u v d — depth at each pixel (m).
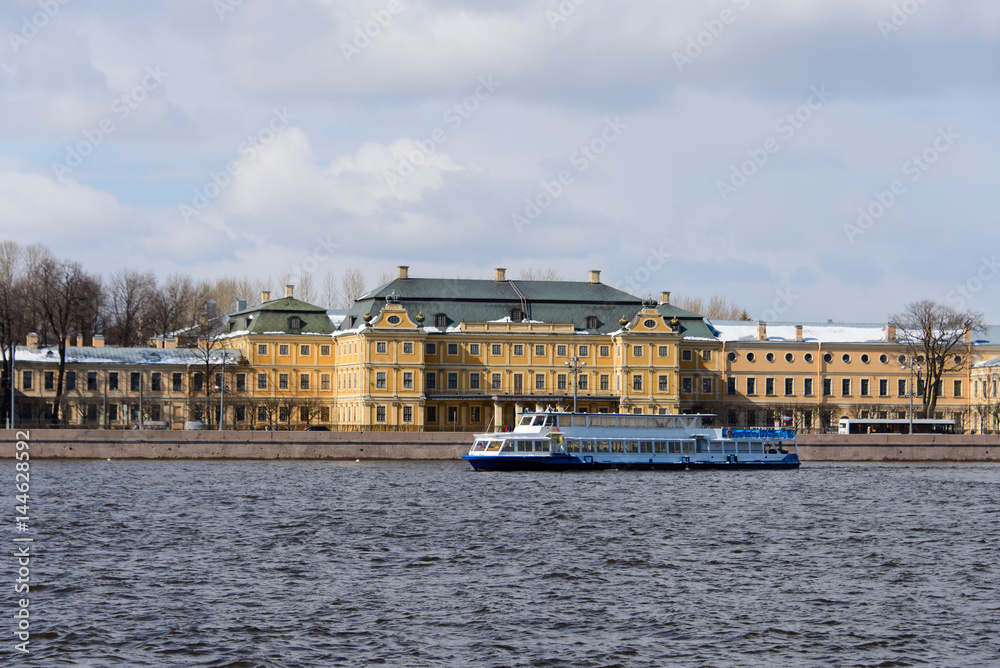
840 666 51.81
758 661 52.34
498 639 55.19
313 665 51.22
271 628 56.59
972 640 55.78
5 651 52.72
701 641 55.22
